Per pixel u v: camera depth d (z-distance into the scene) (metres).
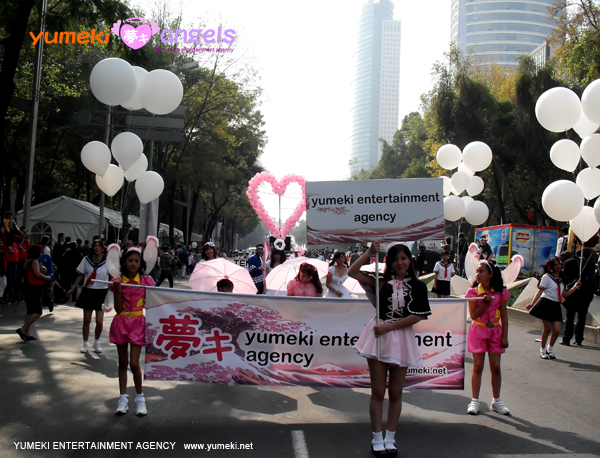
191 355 5.96
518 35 156.75
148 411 5.99
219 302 5.98
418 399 6.81
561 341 11.48
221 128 33.78
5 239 14.20
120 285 5.81
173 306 5.95
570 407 6.50
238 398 6.63
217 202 65.81
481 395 7.04
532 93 28.62
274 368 6.01
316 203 5.46
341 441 5.16
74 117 29.19
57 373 7.52
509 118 30.77
